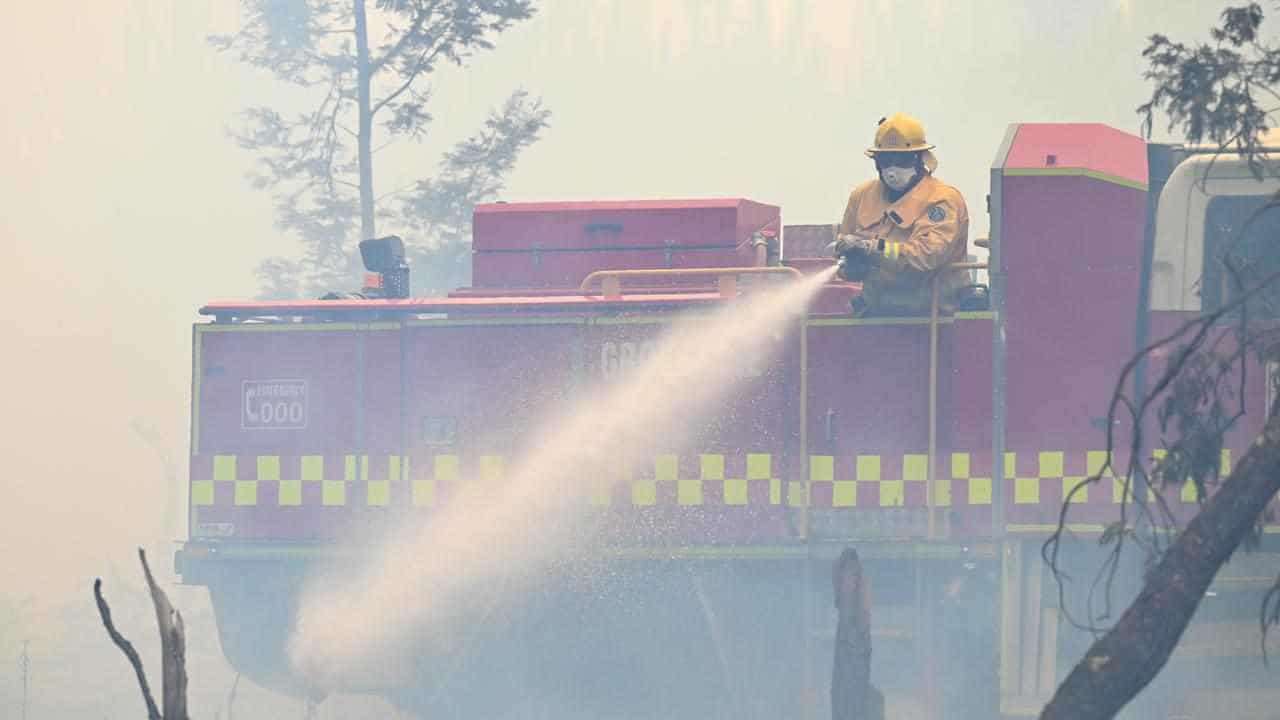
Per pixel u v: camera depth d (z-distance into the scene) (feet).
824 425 87.45
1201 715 84.28
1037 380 85.51
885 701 86.38
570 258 94.63
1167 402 64.54
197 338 93.76
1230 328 79.20
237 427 93.30
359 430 92.32
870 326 87.20
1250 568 84.33
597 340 90.22
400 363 92.22
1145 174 86.58
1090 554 85.05
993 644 85.46
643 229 93.97
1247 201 85.25
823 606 87.25
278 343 93.30
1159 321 86.07
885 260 85.20
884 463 86.89
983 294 90.27
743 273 90.99
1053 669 85.05
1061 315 85.35
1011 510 85.51
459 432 91.40
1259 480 53.88
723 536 88.22
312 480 92.63
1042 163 85.56
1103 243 85.25
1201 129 66.39
